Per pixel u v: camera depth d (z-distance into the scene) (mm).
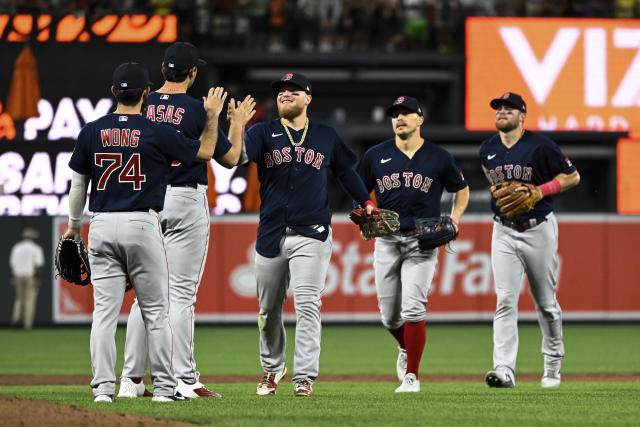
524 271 29078
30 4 69562
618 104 68938
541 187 28031
